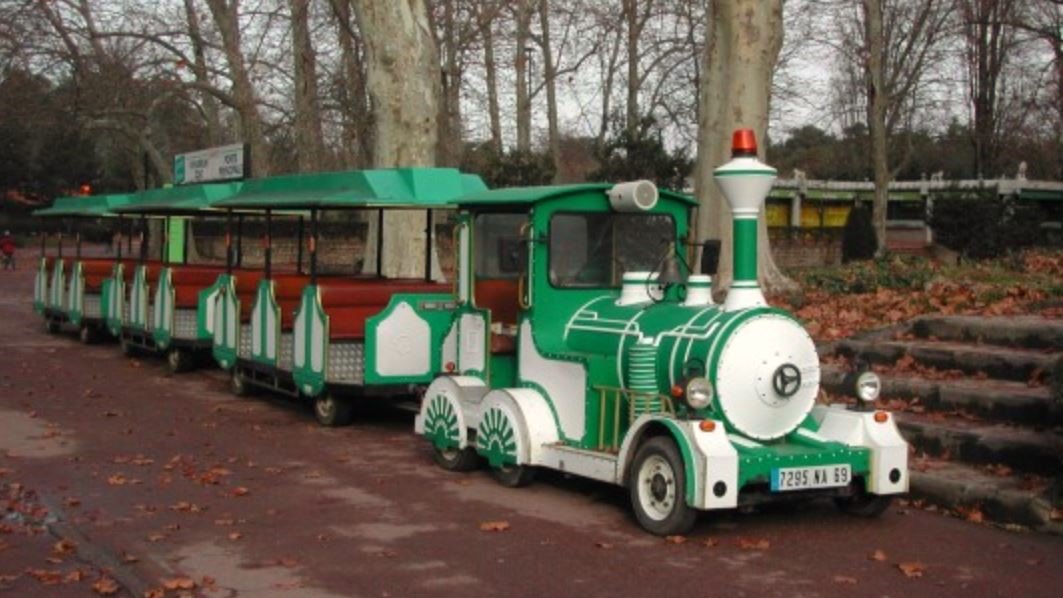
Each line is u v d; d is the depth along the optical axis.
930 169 49.75
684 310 8.02
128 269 18.94
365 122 29.39
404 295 11.74
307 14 29.36
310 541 7.34
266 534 7.52
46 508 8.17
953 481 8.36
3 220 61.84
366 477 9.36
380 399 13.13
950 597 6.26
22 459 9.96
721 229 14.88
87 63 31.47
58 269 21.17
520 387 8.95
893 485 7.71
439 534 7.53
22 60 30.47
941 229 28.62
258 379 13.66
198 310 15.65
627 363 8.01
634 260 9.15
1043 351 10.63
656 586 6.40
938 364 10.93
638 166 25.66
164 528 7.65
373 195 11.74
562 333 8.84
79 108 32.00
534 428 8.57
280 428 11.84
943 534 7.66
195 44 31.83
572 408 8.45
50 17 29.44
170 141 40.91
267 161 32.75
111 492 8.73
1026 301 12.84
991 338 11.25
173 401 13.64
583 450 8.16
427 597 6.20
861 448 7.70
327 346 11.68
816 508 8.34
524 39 36.06
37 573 6.57
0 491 8.70
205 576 6.57
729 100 14.86
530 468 8.74
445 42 33.03
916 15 38.44
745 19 14.69
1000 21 33.03
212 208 14.18
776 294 15.16
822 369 11.36
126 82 30.98
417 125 18.58
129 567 6.73
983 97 40.38
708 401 7.27
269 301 13.10
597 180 26.42
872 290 15.08
